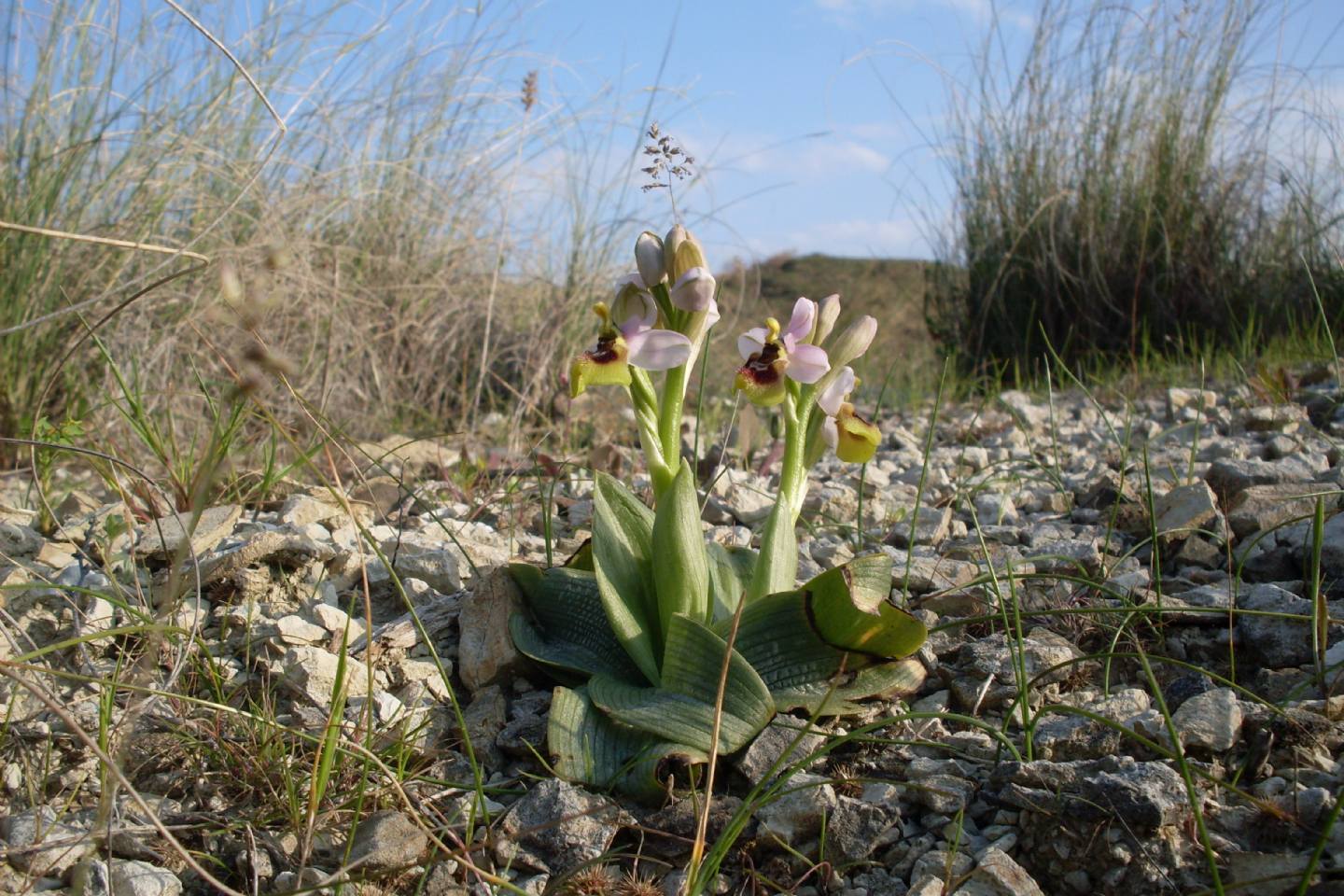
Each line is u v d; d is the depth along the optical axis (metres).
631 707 0.23
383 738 0.24
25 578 0.29
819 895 0.21
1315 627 0.25
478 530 0.38
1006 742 0.22
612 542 0.26
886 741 0.23
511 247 0.76
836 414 0.26
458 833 0.22
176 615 0.28
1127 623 0.28
